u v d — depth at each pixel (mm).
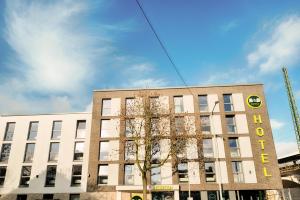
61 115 38438
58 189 34344
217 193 31547
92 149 34062
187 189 31625
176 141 27719
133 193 32156
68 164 35531
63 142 36812
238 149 33406
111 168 33094
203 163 32344
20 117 38844
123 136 33469
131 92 36938
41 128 37906
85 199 32031
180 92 36469
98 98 36906
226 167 32344
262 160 32500
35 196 34281
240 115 34719
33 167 35812
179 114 34781
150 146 25219
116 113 35844
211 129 34281
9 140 37812
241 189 31328
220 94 36000
